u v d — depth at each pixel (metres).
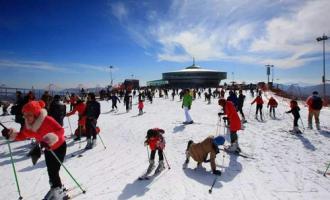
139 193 5.48
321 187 5.99
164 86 84.69
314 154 8.64
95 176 6.43
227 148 8.96
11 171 6.83
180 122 15.26
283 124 14.33
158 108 24.64
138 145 9.81
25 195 5.39
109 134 12.20
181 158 8.05
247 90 58.38
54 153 4.76
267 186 6.00
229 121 8.64
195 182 6.13
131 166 7.23
